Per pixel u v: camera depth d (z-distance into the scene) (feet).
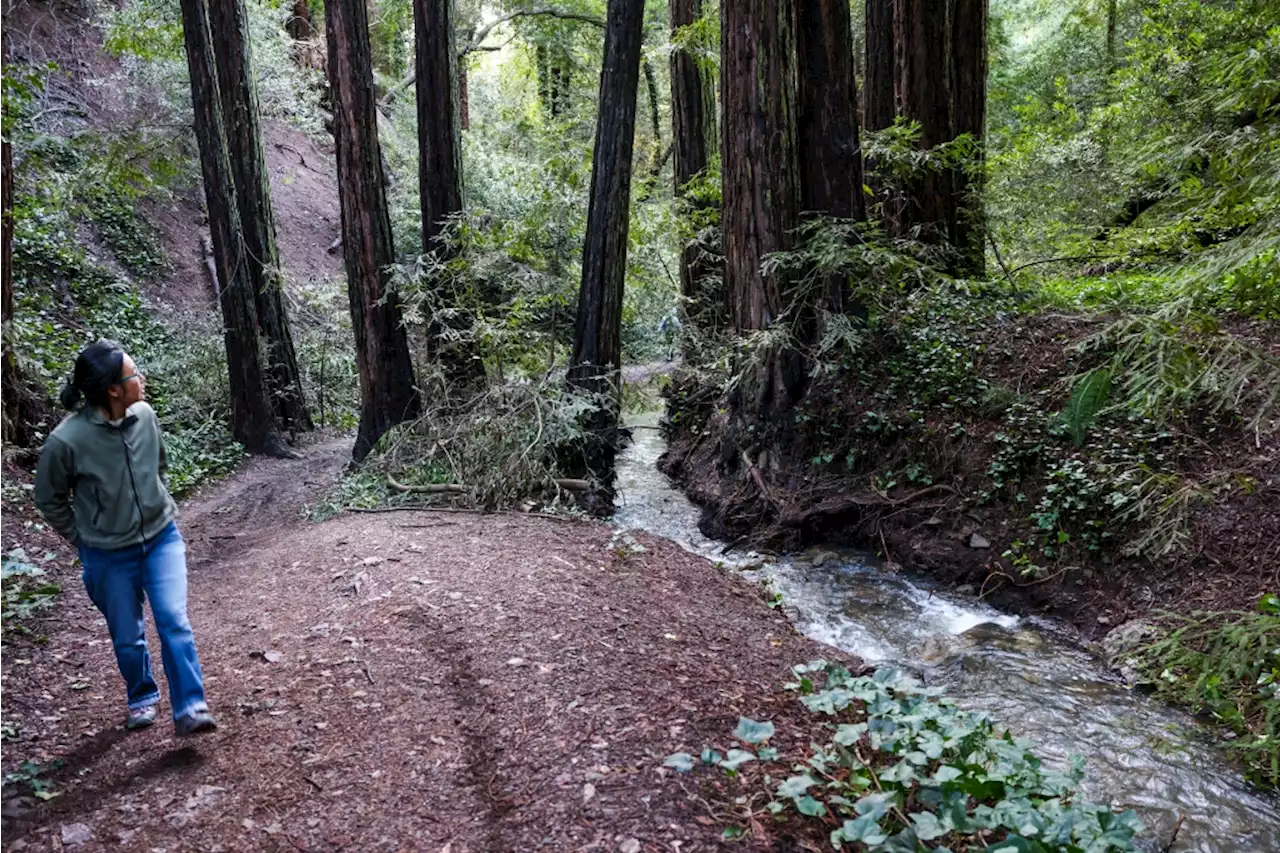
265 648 15.26
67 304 43.73
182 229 59.67
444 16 33.06
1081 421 12.18
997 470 23.75
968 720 10.55
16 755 11.98
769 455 28.76
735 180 29.12
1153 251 25.11
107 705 13.70
